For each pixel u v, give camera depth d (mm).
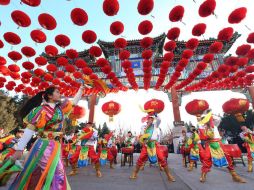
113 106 9125
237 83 9336
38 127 2461
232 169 5781
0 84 9258
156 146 6441
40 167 2385
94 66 19188
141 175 7383
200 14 5133
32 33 5375
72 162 7688
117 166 11180
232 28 6117
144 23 5559
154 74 20562
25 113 2779
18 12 4836
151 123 6684
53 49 6504
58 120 2633
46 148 2469
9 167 2170
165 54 7633
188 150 10055
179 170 8992
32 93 10188
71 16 4898
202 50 20484
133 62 20391
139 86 20109
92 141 7820
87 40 5840
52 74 9531
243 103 8781
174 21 5355
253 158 8258
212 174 7367
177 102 21812
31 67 7418
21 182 2295
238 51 6703
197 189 4898
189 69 20828
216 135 5984
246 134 8453
